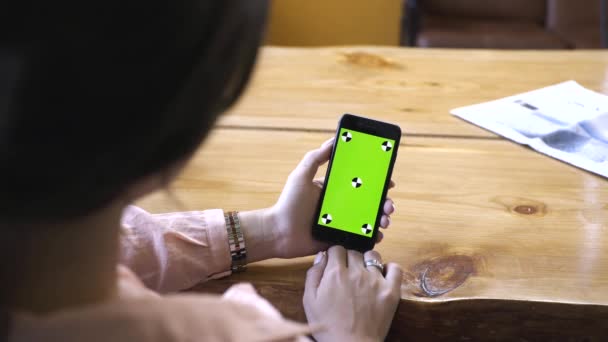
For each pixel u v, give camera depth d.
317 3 2.78
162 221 0.75
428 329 0.72
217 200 0.89
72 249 0.34
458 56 1.45
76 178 0.30
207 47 0.31
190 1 0.29
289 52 1.46
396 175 0.95
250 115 1.14
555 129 1.08
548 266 0.75
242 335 0.37
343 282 0.69
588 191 0.91
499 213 0.86
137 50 0.29
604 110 1.15
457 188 0.92
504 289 0.72
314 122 1.12
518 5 2.74
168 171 0.35
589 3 2.68
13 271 0.33
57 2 0.27
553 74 1.33
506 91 1.25
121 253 0.72
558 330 0.71
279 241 0.76
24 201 0.30
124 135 0.30
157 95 0.30
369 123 0.76
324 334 0.66
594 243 0.80
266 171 0.96
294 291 0.74
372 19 2.80
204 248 0.74
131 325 0.34
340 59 1.42
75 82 0.28
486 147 1.04
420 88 1.27
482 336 0.73
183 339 0.35
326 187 0.76
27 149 0.28
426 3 2.76
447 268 0.75
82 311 0.34
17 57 0.27
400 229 0.82
